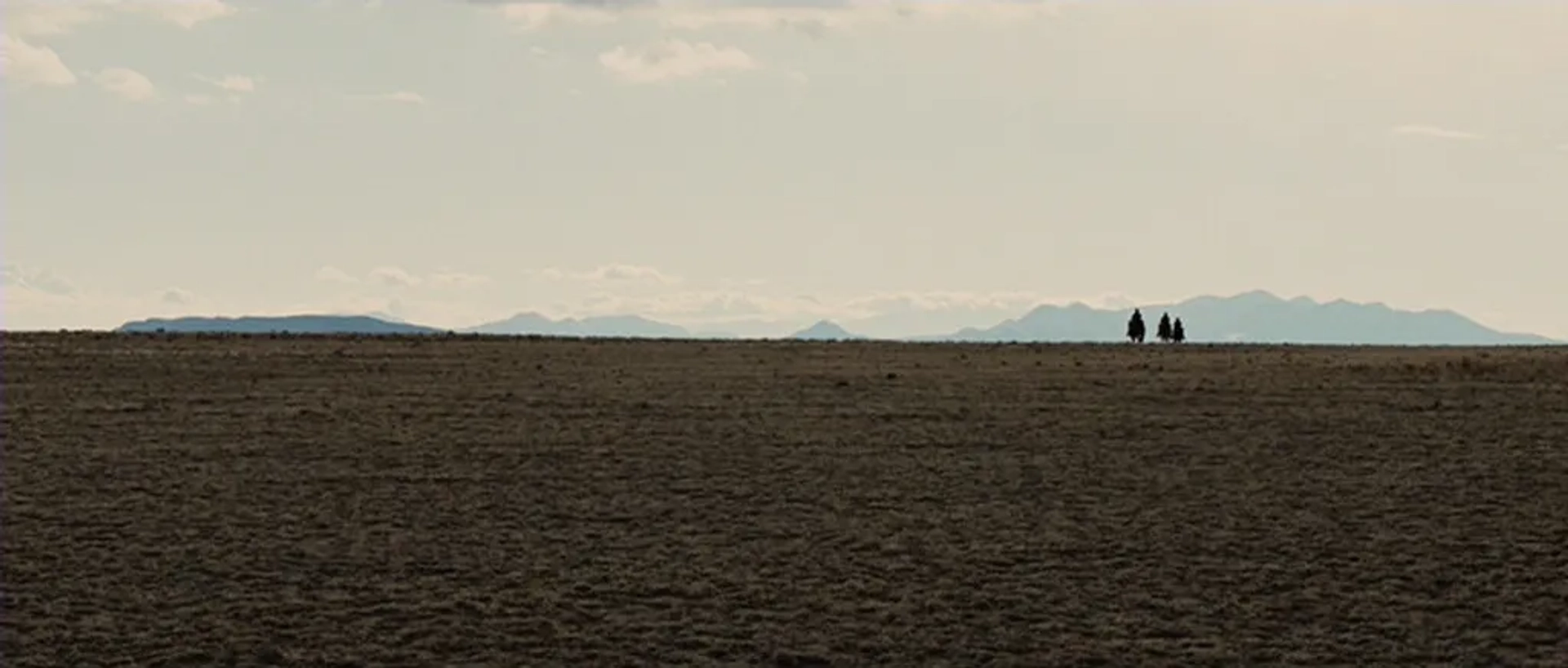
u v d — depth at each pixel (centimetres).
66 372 6819
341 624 3303
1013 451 5047
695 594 3497
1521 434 5256
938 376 6888
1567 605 3441
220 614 3350
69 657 3100
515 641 3206
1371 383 6481
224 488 4481
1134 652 3172
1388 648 3203
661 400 6072
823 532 4016
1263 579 3622
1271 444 5131
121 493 4409
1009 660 3122
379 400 6075
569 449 5038
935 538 3953
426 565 3712
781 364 7556
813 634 3253
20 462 4803
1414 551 3828
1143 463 4856
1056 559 3781
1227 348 9588
